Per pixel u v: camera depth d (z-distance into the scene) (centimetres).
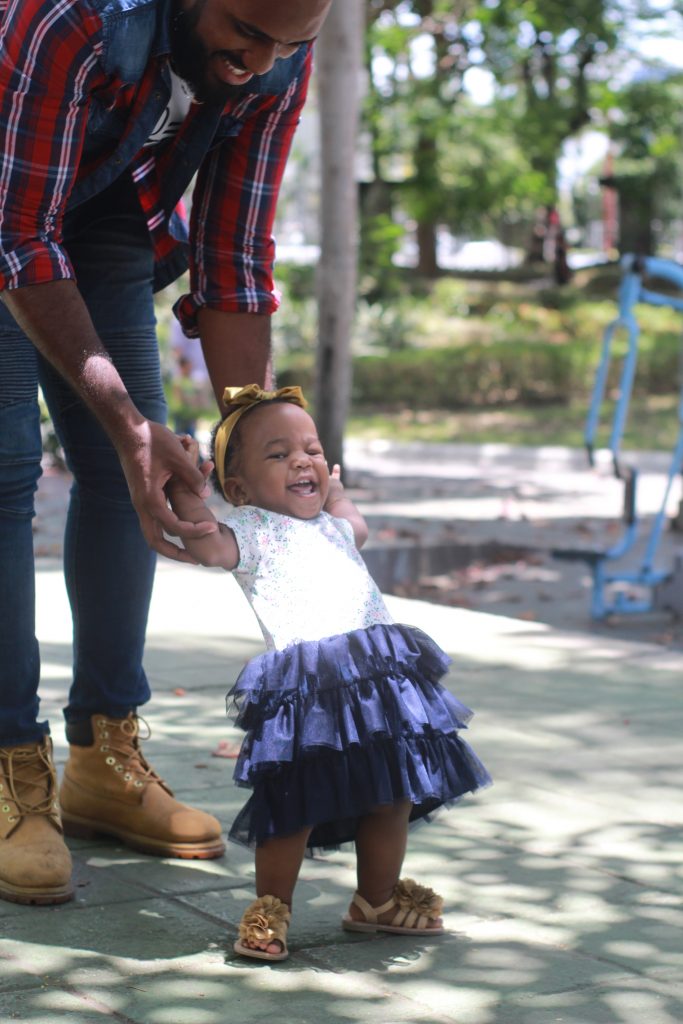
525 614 948
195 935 309
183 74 308
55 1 286
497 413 2581
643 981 288
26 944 301
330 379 1405
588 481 1805
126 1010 268
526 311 3188
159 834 364
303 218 3219
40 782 341
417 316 3088
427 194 3197
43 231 310
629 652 639
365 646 302
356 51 1348
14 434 331
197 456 312
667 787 431
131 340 364
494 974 290
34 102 294
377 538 1185
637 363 2738
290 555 312
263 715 299
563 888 343
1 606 338
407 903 313
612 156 3781
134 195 354
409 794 295
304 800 294
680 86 3441
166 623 682
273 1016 267
